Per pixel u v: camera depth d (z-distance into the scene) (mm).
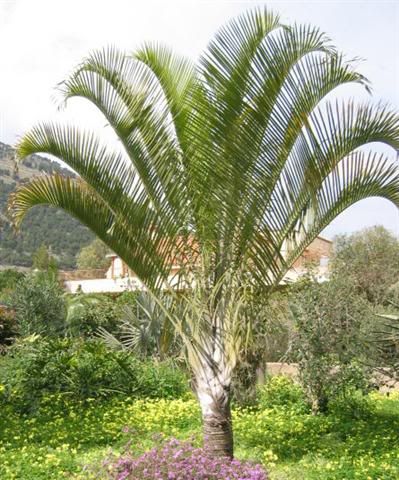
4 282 24672
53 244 71688
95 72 6715
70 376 11688
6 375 11516
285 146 6582
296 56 6379
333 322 10266
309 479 6566
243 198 6602
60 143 6684
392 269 19672
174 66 7199
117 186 6773
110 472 5363
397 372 9938
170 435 8750
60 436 8695
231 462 5520
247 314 6723
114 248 6938
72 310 16391
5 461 7137
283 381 11688
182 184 6715
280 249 6887
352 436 8789
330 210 7004
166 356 12422
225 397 6645
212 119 6477
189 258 6867
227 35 6426
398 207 7148
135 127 6730
